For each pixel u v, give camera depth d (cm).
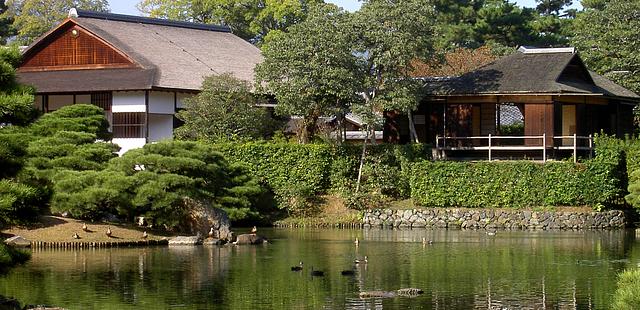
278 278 3575
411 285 3422
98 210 4662
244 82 6191
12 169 2555
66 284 3406
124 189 4616
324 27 5781
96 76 6619
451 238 4941
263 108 6394
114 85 6438
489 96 5966
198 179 4869
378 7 5816
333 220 5694
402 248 4488
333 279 3556
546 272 3697
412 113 6325
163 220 4756
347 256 4191
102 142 5234
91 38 6769
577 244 4622
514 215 5494
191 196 4784
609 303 3088
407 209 5669
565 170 5500
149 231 4759
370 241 4809
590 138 5744
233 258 4116
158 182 4669
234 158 5925
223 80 6150
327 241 4822
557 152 5888
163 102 6562
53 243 4366
